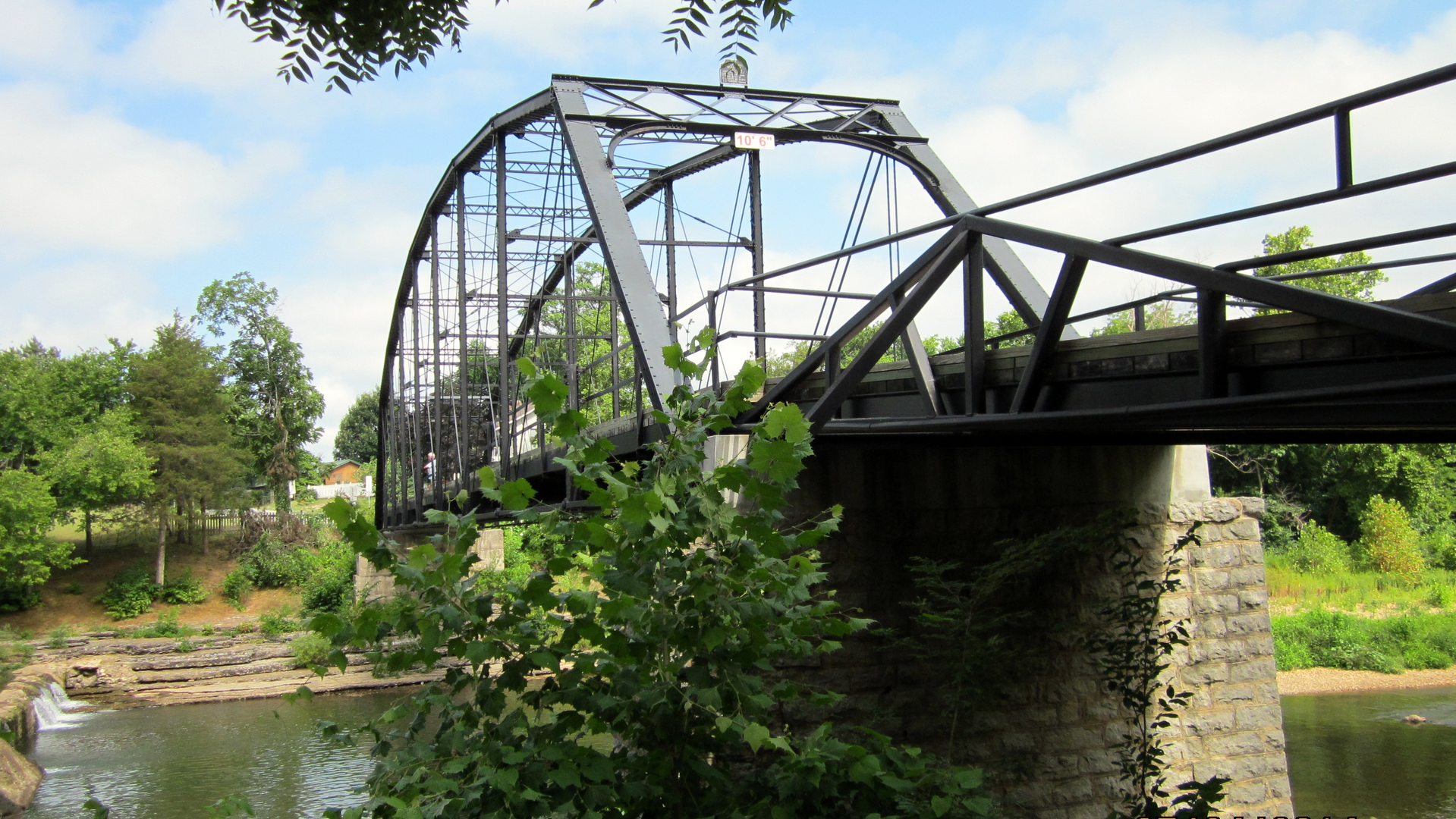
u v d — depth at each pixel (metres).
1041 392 7.19
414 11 6.28
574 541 4.60
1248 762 11.58
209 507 54.81
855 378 7.30
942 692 9.72
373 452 125.62
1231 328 5.72
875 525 10.30
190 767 26.11
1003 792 10.27
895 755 4.95
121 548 54.25
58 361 61.72
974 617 10.05
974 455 10.84
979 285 7.19
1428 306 4.73
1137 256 5.63
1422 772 21.55
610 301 22.12
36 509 44.53
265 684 37.50
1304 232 50.06
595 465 4.46
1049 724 10.64
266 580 51.66
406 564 4.33
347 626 4.34
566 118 13.07
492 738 4.26
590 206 12.20
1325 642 34.84
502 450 20.09
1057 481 11.21
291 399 69.75
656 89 14.10
